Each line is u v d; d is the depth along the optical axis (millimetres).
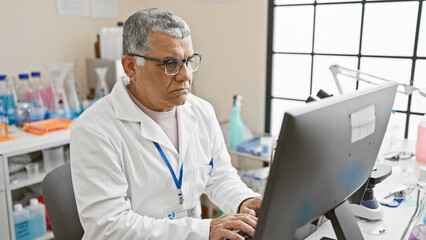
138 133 1300
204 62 2939
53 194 1278
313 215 806
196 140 1445
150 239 1101
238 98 2539
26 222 2205
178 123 1407
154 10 1212
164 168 1313
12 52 2471
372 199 1218
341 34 2385
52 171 1321
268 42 2598
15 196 2430
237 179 1513
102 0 2906
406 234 1106
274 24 2584
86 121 1231
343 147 801
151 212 1313
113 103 1305
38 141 2139
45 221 2285
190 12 2941
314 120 694
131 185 1268
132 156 1274
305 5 2473
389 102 975
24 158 2262
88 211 1143
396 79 2254
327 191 814
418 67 2170
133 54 1209
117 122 1280
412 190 1332
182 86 1223
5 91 2369
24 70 2547
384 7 2207
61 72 2549
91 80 2838
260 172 2477
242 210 1257
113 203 1151
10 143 2098
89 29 2867
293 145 668
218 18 2793
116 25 3049
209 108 1562
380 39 2262
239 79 2785
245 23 2670
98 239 1134
